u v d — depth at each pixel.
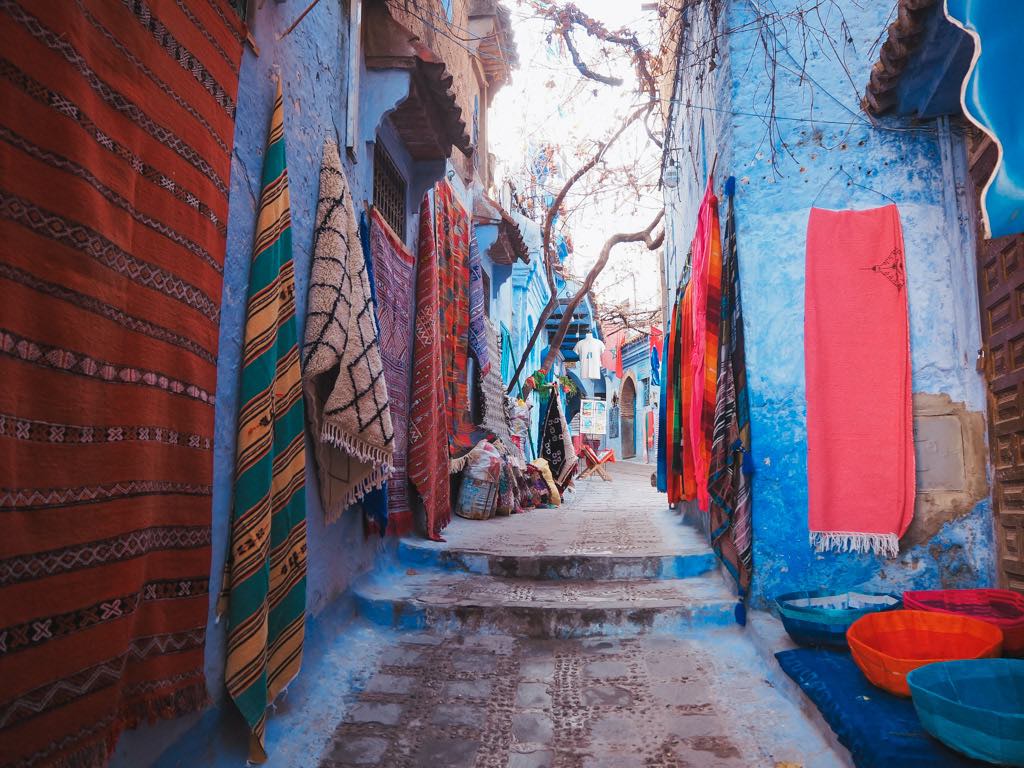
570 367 23.69
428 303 5.70
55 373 1.61
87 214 1.70
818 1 4.32
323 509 3.70
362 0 4.33
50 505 1.59
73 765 1.65
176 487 2.14
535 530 6.55
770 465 4.11
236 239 2.71
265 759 2.61
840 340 4.05
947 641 3.01
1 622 1.46
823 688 2.80
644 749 2.84
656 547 5.39
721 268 4.71
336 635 3.81
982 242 3.83
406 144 5.40
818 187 4.21
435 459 5.64
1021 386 3.44
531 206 13.09
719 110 4.77
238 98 2.76
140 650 1.99
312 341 3.30
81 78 1.70
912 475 3.91
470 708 3.20
